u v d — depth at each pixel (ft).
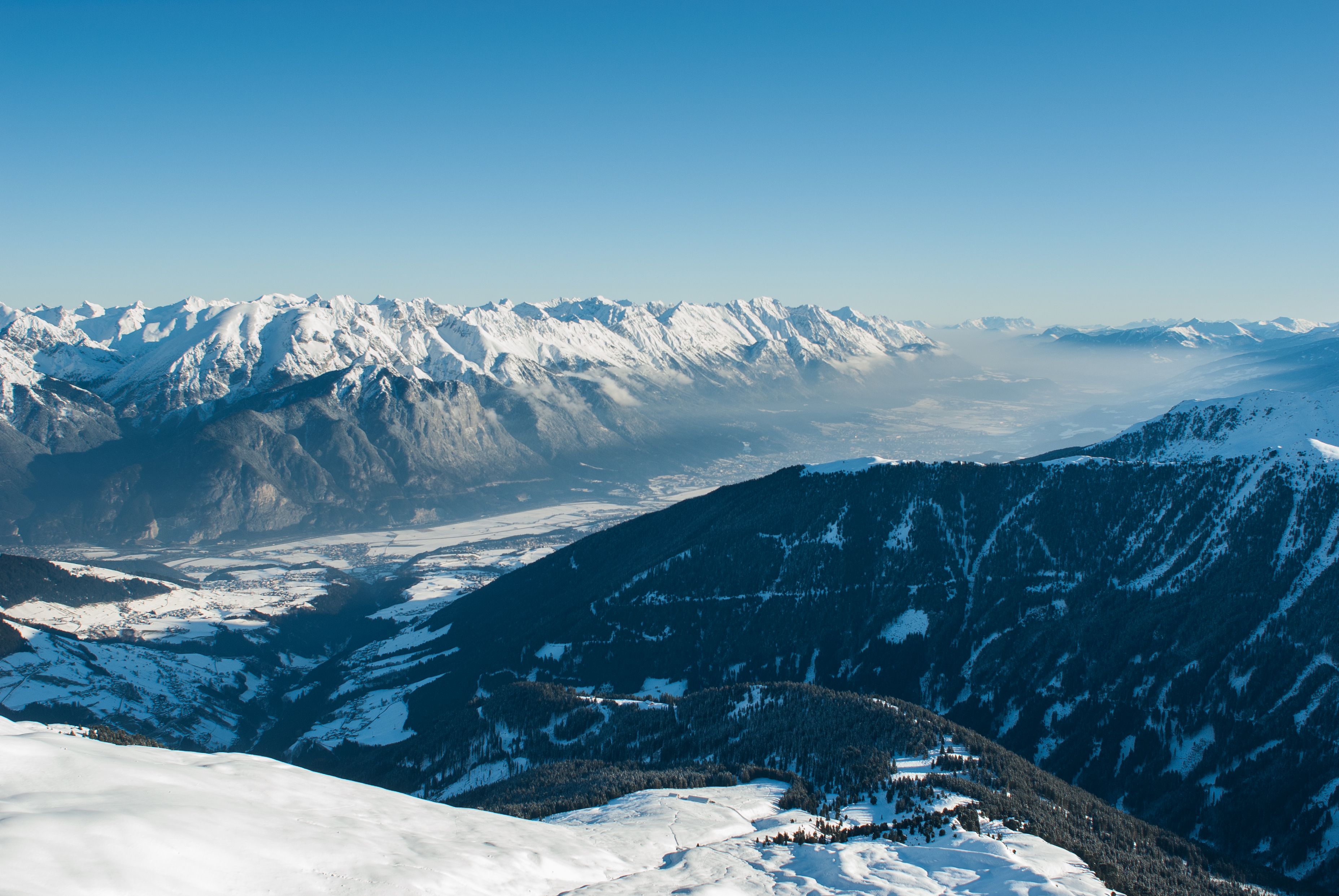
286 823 225.35
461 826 270.05
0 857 161.99
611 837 295.28
